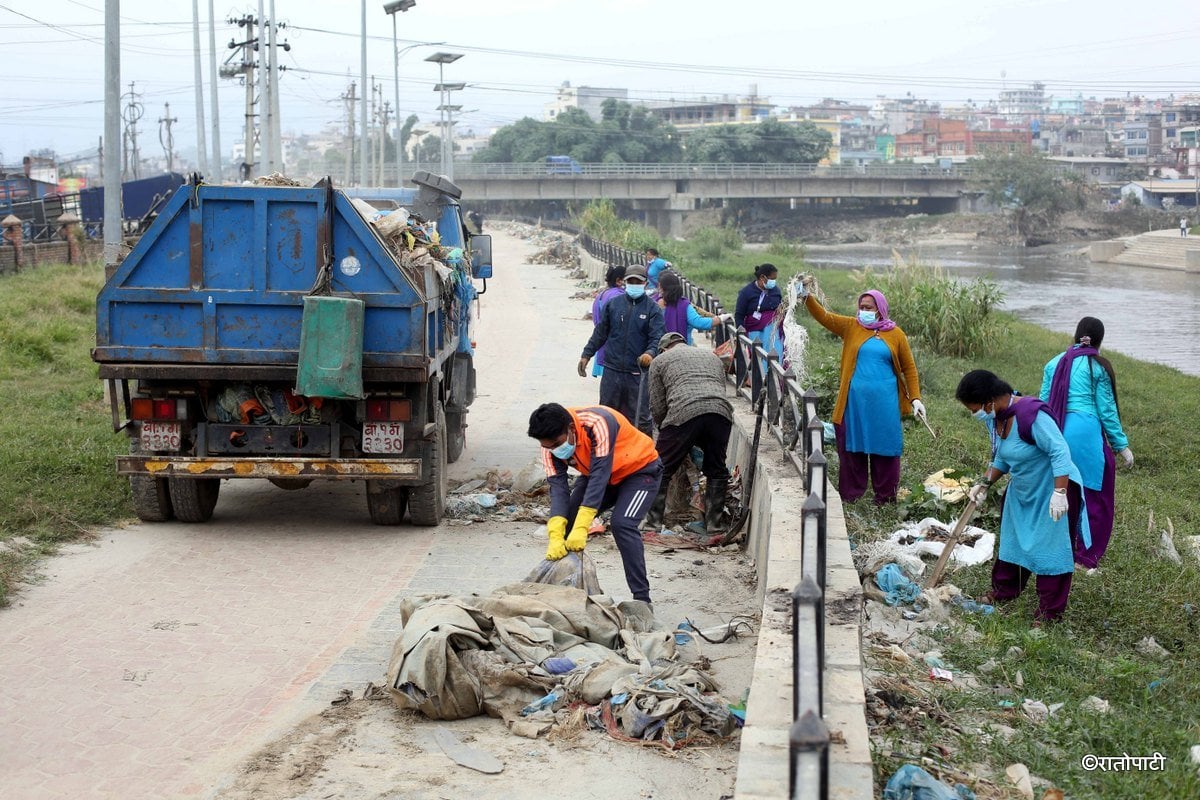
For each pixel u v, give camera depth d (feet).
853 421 29.58
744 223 359.87
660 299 42.04
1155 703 19.94
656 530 29.19
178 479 29.04
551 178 296.92
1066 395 26.40
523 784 15.66
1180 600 26.35
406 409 27.84
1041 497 23.79
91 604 23.47
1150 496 39.96
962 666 20.52
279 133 125.80
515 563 26.89
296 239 27.14
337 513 31.68
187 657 20.63
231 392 28.22
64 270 99.45
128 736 17.33
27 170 177.37
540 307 92.79
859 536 27.25
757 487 28.09
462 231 42.32
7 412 42.32
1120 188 402.11
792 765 10.32
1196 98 615.57
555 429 20.84
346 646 21.27
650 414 34.30
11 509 29.17
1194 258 216.13
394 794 15.37
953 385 61.57
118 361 27.45
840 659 16.51
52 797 15.39
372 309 27.25
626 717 17.24
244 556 27.20
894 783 14.53
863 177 341.41
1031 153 343.87
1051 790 14.97
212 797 15.38
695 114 518.78
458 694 17.72
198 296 27.17
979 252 290.76
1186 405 61.52
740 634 21.77
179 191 26.99
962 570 26.35
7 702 18.53
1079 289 180.86
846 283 131.95
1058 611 24.04
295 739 17.15
